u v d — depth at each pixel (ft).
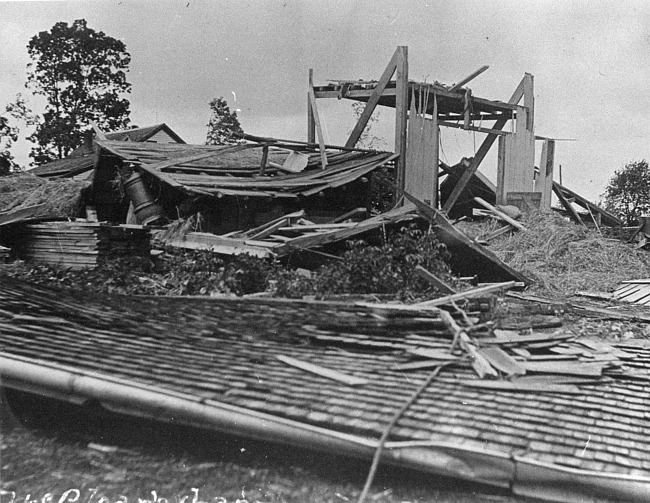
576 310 28.99
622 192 68.95
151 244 36.65
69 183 47.01
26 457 14.12
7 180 46.75
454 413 14.12
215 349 17.60
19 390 15.48
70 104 45.47
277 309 22.70
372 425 13.24
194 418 13.74
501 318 22.65
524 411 14.52
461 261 37.65
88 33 40.70
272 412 13.57
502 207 56.08
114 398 14.19
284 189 43.16
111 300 23.90
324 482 13.44
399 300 26.30
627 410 15.01
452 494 12.95
